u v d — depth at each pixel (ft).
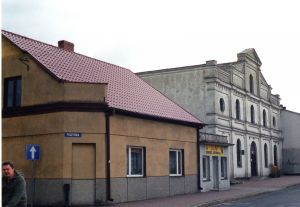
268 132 163.02
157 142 76.64
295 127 176.14
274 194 88.17
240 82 140.97
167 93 128.36
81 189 62.08
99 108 63.72
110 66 91.61
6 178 23.29
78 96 63.16
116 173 65.82
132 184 69.10
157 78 130.82
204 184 89.92
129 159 70.08
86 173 62.64
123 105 70.13
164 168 77.82
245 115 142.00
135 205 62.44
